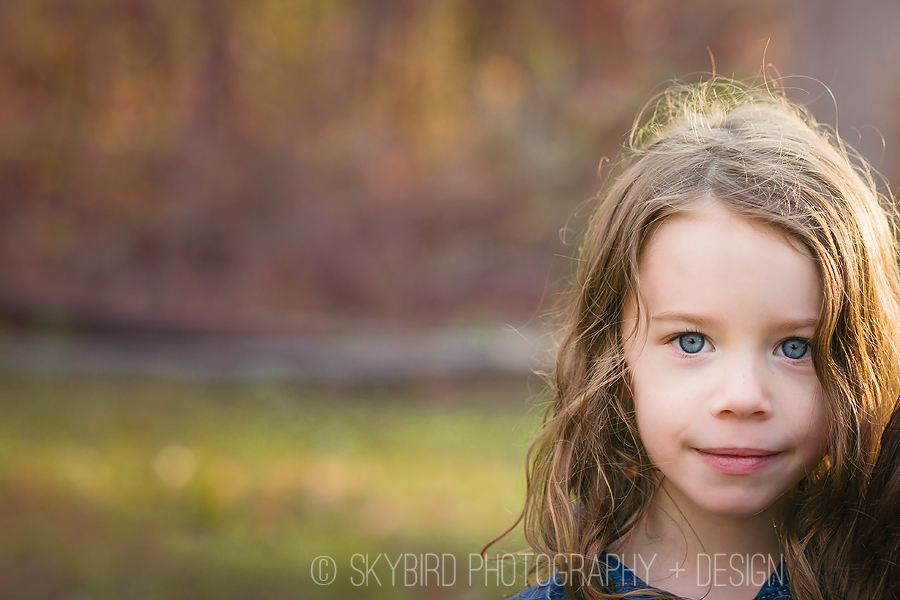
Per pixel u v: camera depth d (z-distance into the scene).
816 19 7.14
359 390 9.33
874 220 1.39
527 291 14.21
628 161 1.56
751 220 1.25
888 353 1.35
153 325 10.86
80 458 5.84
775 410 1.23
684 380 1.26
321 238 13.99
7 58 14.03
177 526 4.55
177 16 14.55
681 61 15.75
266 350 10.28
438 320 13.34
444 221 15.22
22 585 3.62
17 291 11.10
